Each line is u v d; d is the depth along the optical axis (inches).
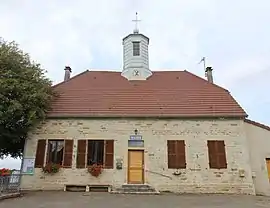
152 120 625.6
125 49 834.2
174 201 446.0
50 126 623.2
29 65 628.7
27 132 616.7
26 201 426.6
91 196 491.8
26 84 581.9
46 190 573.3
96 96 685.9
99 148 611.2
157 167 593.0
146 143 609.6
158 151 603.5
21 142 644.7
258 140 624.7
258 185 594.9
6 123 567.8
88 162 600.1
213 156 596.4
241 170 584.7
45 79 645.3
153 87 730.8
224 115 617.3
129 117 623.5
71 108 642.8
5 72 573.6
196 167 590.6
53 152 611.2
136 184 582.6
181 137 612.4
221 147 602.9
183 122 622.5
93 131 619.5
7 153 687.1
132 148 607.8
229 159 594.6
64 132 618.8
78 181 584.4
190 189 576.4
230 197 510.0
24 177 587.5
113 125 623.2
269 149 617.6
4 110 546.3
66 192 547.5
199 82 753.0
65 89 713.6
